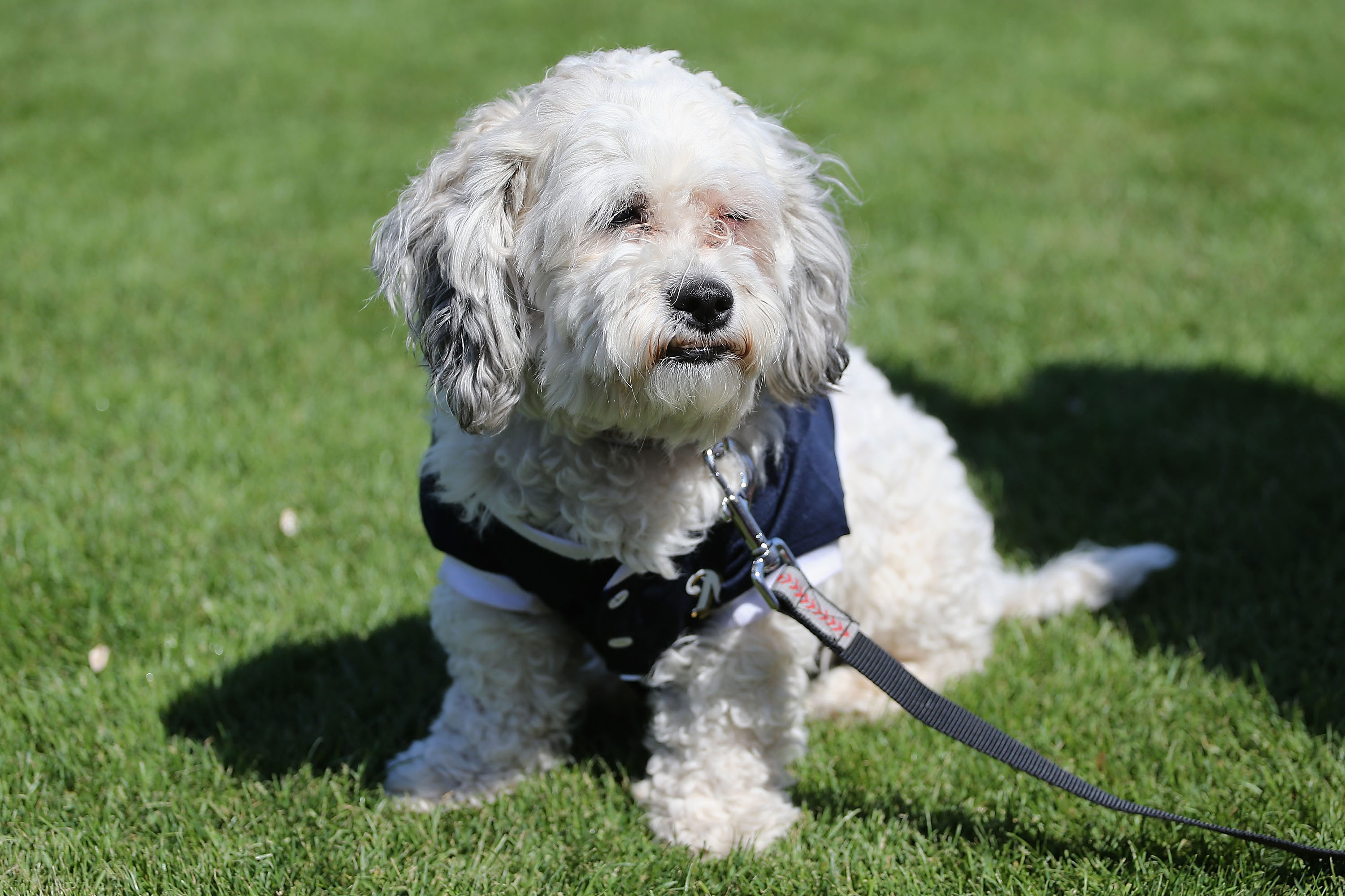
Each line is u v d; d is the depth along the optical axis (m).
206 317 5.52
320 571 3.62
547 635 2.74
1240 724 2.88
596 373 2.31
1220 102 9.18
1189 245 6.30
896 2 13.00
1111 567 3.53
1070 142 8.30
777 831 2.66
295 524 3.78
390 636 3.34
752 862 2.53
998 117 8.93
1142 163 7.77
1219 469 4.15
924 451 3.21
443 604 2.74
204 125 8.80
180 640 3.25
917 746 2.92
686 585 2.52
